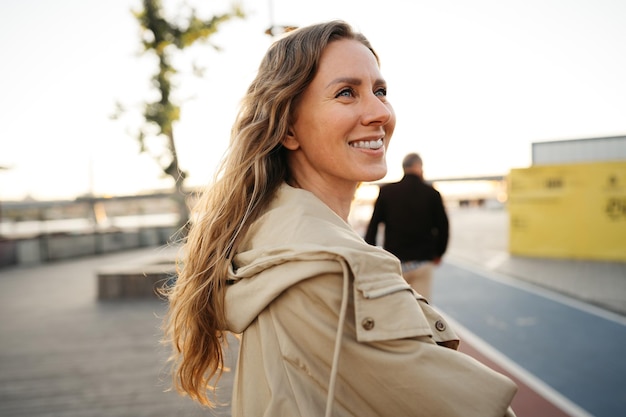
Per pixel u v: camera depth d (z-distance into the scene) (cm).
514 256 1086
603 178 1010
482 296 680
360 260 64
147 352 455
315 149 80
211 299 82
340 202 88
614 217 1000
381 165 80
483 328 510
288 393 67
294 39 82
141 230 1750
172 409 321
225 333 96
